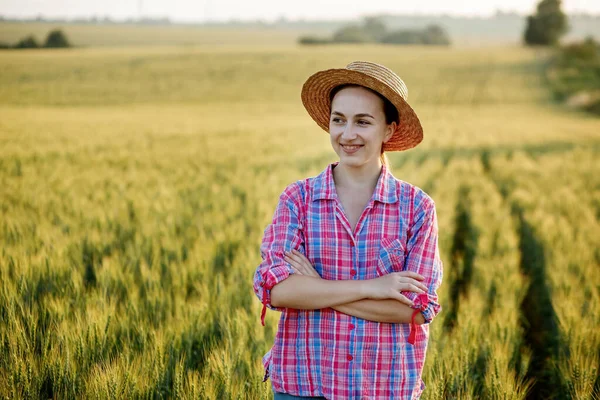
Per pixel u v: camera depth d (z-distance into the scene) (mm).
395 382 2219
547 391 4535
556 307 5012
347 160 2271
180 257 5980
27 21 156625
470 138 26625
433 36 136500
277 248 2275
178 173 12492
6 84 50031
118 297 4879
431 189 11969
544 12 120375
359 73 2168
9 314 4008
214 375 3508
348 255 2266
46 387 3488
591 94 54562
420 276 2188
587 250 7039
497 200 10602
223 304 4754
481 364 4289
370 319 2186
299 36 151250
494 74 69500
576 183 12641
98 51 79062
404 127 2352
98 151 16500
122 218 7887
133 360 3578
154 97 48000
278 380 2279
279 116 38188
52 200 8516
